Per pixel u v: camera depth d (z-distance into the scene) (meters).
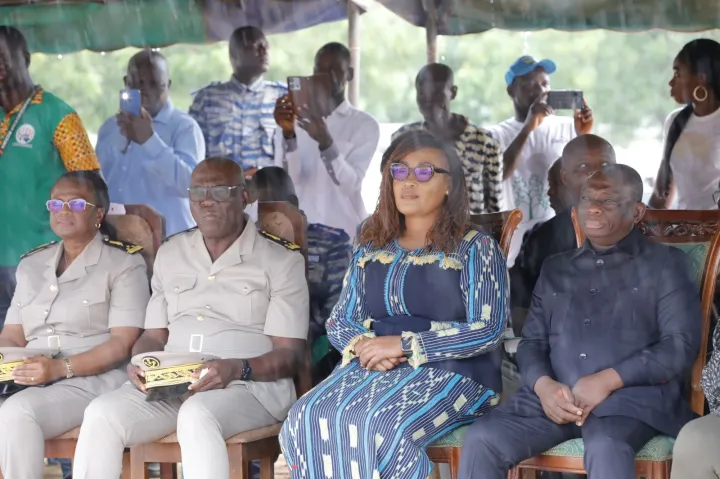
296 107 5.82
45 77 7.23
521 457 3.40
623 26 6.71
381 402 3.54
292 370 4.03
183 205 5.92
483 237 3.83
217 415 3.72
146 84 5.91
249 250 4.14
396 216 3.94
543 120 5.84
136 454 3.93
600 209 3.57
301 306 4.11
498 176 5.71
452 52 7.02
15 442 3.91
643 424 3.35
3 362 4.07
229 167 4.12
